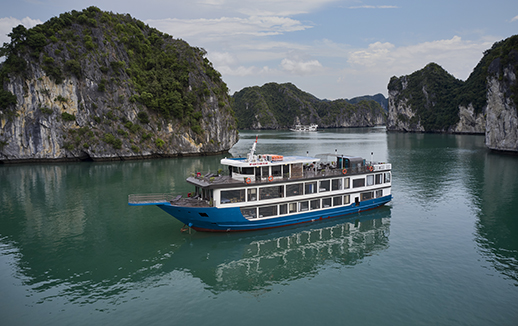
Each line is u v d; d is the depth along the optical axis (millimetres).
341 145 141750
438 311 20047
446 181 59031
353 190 38344
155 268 26359
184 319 19656
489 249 29047
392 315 19750
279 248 30047
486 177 62406
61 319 19672
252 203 32000
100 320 19562
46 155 94375
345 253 28812
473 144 133000
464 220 37062
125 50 110812
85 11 107688
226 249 29875
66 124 95625
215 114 120375
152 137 105938
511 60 97812
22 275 25281
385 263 26625
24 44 92188
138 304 21281
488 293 21906
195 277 24906
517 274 24438
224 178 33969
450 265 26031
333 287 23141
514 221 36500
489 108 106812
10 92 91625
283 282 24047
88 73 97188
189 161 97688
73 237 33219
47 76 93312
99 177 67875
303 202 35219
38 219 39188
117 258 28219
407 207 42406
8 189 56250
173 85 112062
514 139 96812
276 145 148750
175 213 31672
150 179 65125
